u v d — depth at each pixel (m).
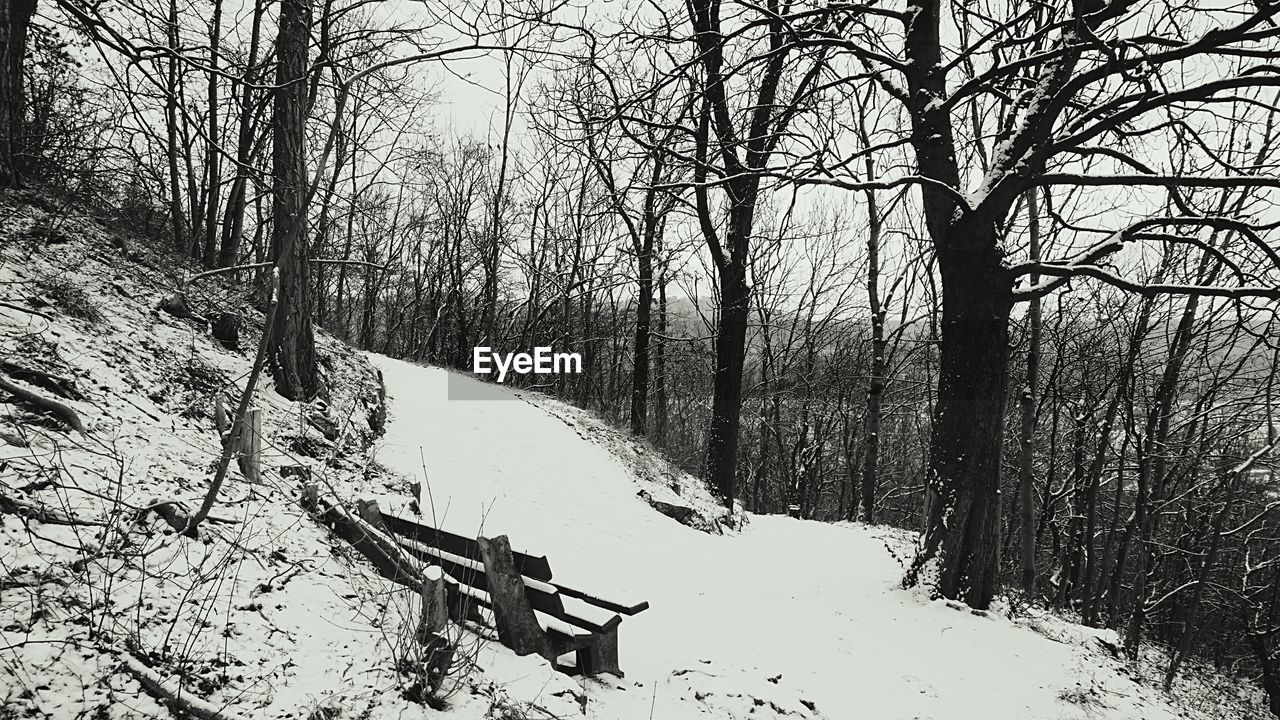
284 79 10.05
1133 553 32.28
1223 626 29.45
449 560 5.67
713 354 31.88
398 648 4.56
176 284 11.66
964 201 10.65
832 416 38.16
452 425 16.12
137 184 16.17
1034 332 17.30
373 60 7.97
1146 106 9.19
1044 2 10.09
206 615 4.13
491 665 4.93
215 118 16.62
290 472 7.23
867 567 13.34
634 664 6.78
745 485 41.22
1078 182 9.98
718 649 8.01
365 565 5.81
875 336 23.66
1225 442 22.98
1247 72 8.73
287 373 11.11
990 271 11.06
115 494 4.81
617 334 34.69
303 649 4.27
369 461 10.48
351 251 36.75
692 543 13.74
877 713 7.12
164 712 3.42
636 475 16.81
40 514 4.25
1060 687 8.63
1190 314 20.28
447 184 37.00
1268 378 18.06
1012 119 11.38
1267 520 25.30
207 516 5.16
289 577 4.96
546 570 5.60
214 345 10.64
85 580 3.92
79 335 7.59
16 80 11.31
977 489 11.07
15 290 7.63
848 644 9.19
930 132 11.34
